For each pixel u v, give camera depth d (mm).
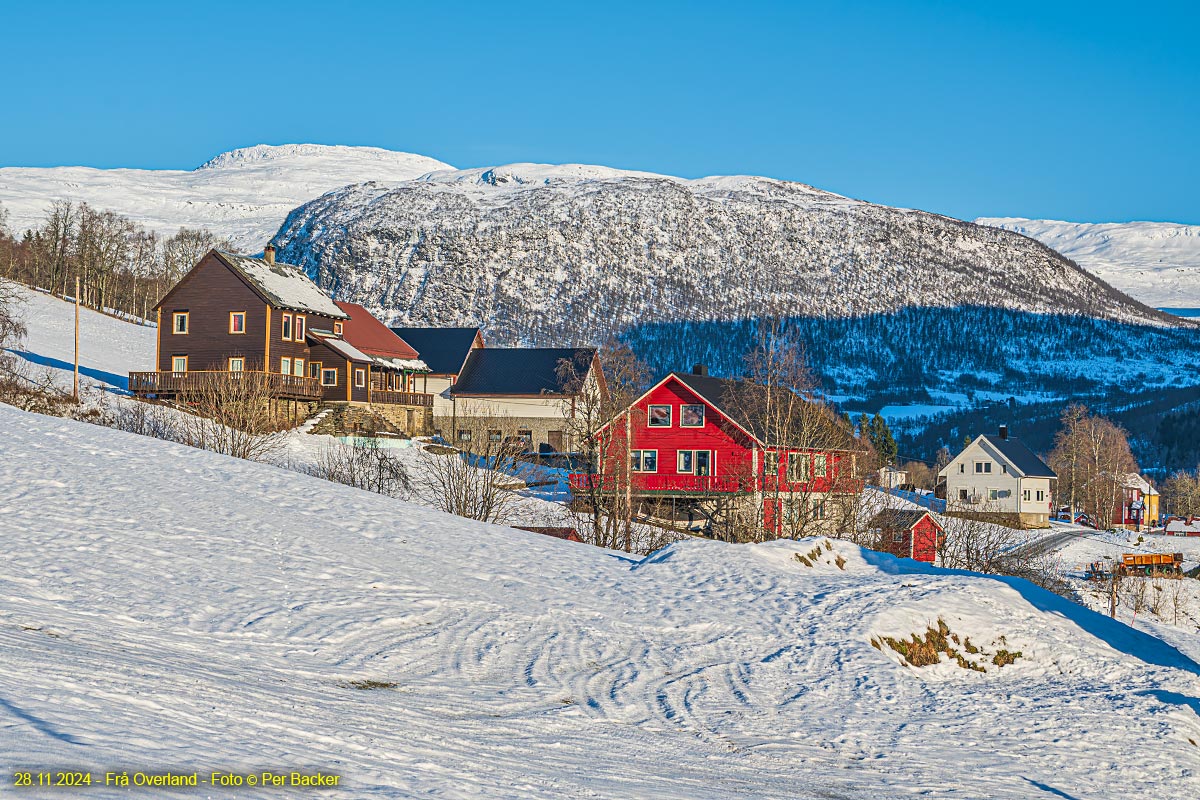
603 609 23250
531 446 77125
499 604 22344
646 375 52844
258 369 63375
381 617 20078
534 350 81938
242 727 11422
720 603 24562
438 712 15039
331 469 46156
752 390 49844
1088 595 52562
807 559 29297
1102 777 17234
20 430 32594
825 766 15859
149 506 25547
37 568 19266
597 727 15930
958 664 22859
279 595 20422
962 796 15141
